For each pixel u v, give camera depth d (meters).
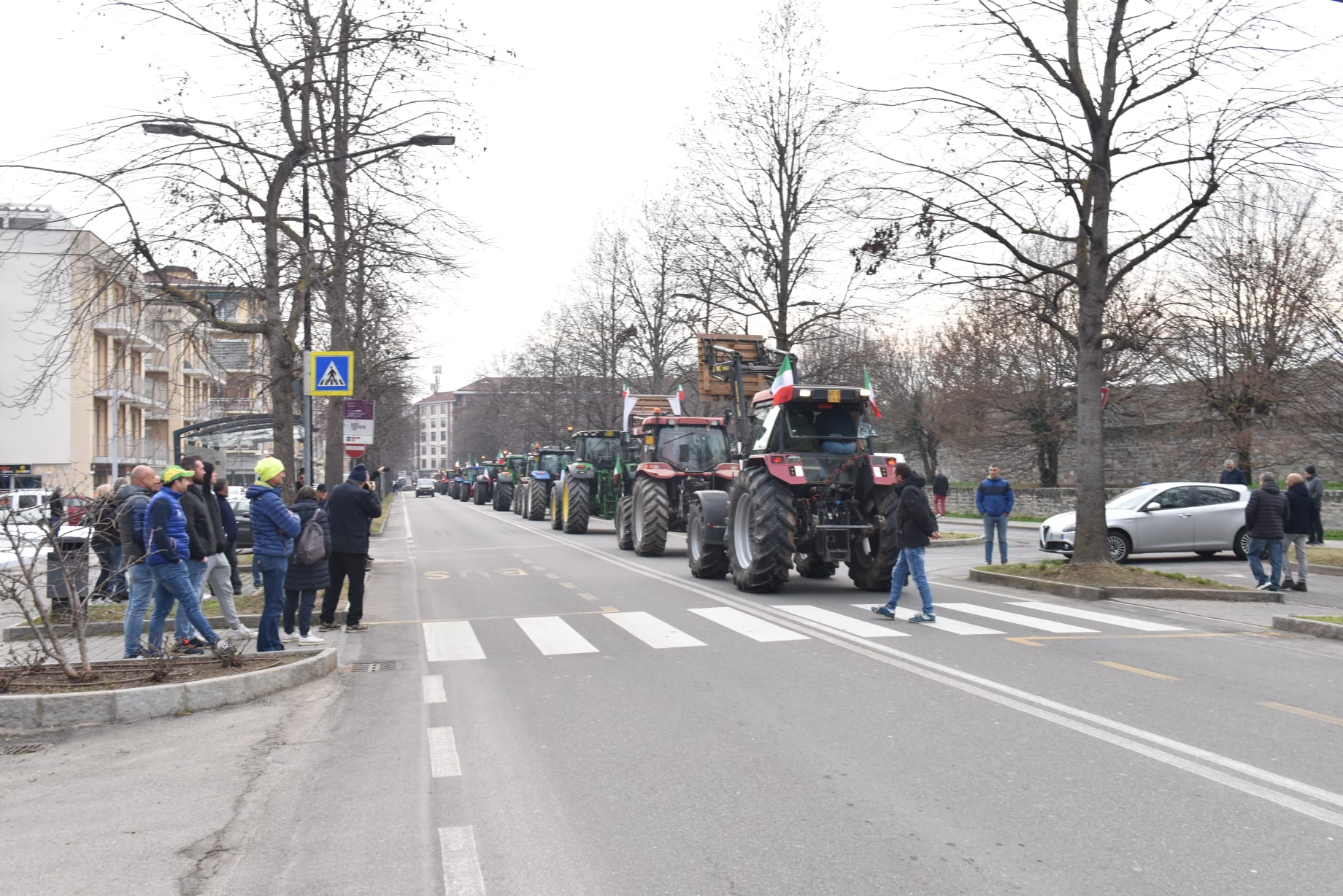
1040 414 40.03
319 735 6.79
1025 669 8.46
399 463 116.62
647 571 17.89
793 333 26.38
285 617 10.79
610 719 6.98
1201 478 35.50
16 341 36.47
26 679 8.00
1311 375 23.73
